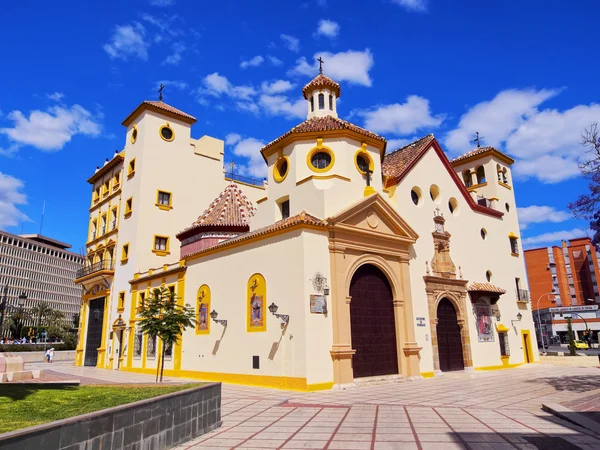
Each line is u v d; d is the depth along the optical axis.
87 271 39.97
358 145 23.64
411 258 24.53
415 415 12.37
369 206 21.94
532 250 92.94
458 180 29.62
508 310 30.89
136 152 36.91
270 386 18.86
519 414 12.48
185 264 26.56
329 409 13.44
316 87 27.61
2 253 111.44
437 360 23.97
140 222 34.56
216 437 10.10
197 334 24.23
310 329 18.05
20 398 9.45
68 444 6.34
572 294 87.50
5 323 83.06
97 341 36.81
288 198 23.34
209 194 39.41
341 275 19.73
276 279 19.75
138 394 10.41
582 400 14.38
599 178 17.98
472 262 28.95
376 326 21.34
